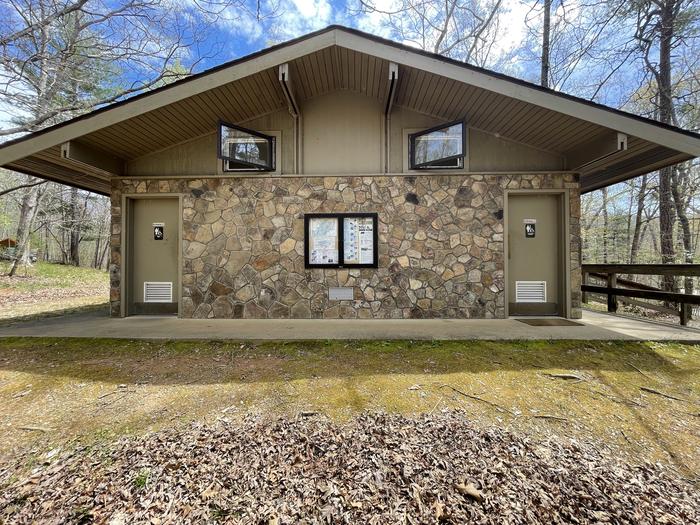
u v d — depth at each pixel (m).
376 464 1.86
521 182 5.29
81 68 9.13
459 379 2.93
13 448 2.05
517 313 5.42
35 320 5.22
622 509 1.58
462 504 1.59
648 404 2.56
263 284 5.37
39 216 16.28
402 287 5.30
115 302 5.45
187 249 5.44
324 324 4.80
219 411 2.43
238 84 4.54
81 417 2.37
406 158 5.40
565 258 5.24
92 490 1.71
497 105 4.59
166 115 4.65
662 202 8.86
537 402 2.58
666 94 8.14
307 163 5.46
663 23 7.78
